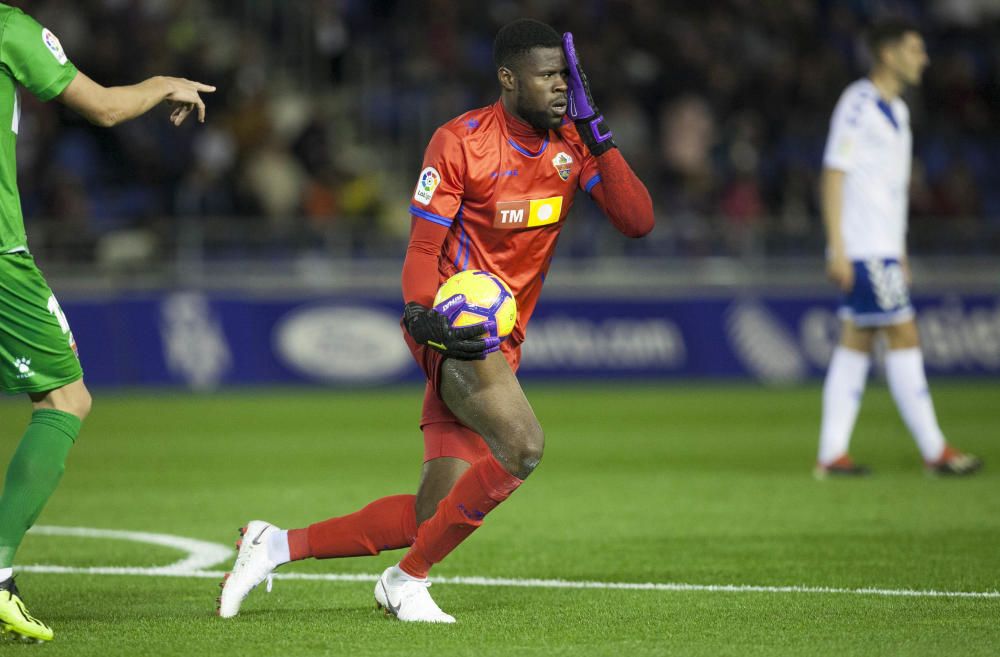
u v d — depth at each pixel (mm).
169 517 26453
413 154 76438
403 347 60906
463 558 21547
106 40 67312
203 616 16859
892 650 14773
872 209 30750
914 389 31703
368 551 16906
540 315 62031
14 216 15289
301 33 78750
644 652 14648
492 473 15641
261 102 67812
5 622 14953
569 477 32469
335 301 60594
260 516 26562
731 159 73812
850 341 31844
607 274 65062
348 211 66062
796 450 38312
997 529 24266
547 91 16109
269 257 62375
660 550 22234
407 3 79188
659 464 35156
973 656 14484
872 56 30938
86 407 16109
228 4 79125
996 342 63812
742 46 81062
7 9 15469
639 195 16875
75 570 20500
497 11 79562
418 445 39906
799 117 78938
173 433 43219
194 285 60688
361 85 77750
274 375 59625
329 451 38375
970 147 79688
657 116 76438
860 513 26312
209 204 64062
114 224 61031
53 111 65938
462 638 15398
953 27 86250
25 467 15422
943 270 67312
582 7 79500
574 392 58438
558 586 19047
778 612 17000
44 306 15453
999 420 46375
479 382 15742
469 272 15781
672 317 63562
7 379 15555
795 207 71438
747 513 26453
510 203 16562
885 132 30609
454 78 76750
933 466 31969
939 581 19266
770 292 64562
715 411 50281
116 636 15547
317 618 16719
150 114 67562
